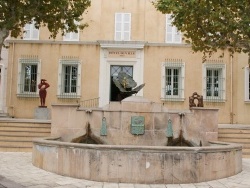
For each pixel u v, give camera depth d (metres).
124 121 13.38
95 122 13.77
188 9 12.77
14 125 15.59
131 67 22.44
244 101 21.84
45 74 22.31
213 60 22.11
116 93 22.28
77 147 8.98
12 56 22.41
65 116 14.05
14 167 10.20
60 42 22.38
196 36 13.99
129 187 8.08
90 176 8.71
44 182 8.31
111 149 8.64
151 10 22.62
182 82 22.00
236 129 15.81
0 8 9.48
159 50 22.28
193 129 13.77
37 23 12.23
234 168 9.98
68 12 13.10
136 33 22.55
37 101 22.11
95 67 22.34
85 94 22.19
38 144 10.30
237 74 22.03
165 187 8.20
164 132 13.42
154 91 22.06
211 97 22.02
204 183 8.73
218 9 12.16
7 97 22.17
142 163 8.55
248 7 11.75
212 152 9.16
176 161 8.65
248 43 12.27
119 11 22.73
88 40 22.48
